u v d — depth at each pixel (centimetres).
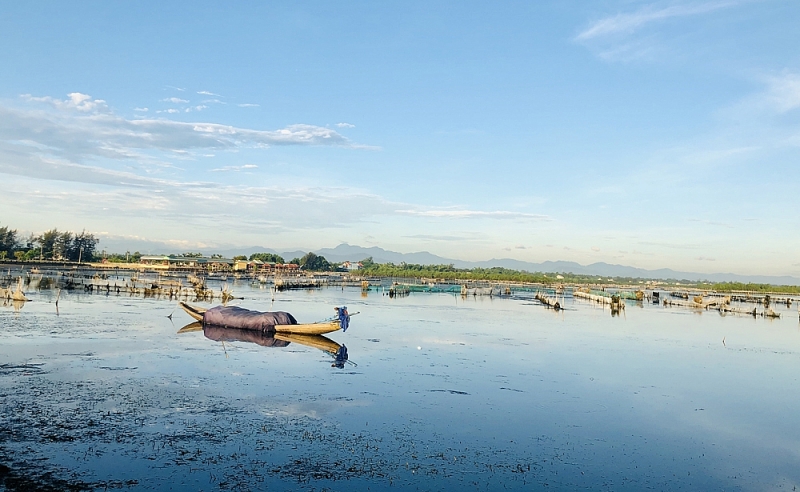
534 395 3139
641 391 3366
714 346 5550
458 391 3145
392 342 4934
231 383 3077
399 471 1939
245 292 11894
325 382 3222
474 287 16862
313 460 1992
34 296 8025
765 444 2459
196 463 1911
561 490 1861
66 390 2731
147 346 4131
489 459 2108
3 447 1956
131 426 2255
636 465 2134
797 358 4928
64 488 1673
